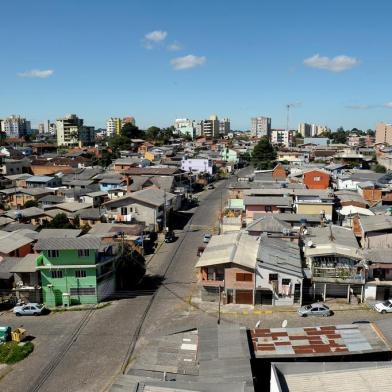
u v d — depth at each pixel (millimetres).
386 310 37312
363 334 29125
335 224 59000
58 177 97500
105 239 52969
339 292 40750
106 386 27953
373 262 39094
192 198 91188
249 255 40938
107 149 164125
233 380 24312
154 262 52281
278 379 21047
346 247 42406
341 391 20500
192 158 129750
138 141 178000
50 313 39375
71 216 67250
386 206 62500
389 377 21375
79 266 40250
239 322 36250
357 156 125938
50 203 78000
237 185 84062
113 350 32406
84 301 41094
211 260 39938
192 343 32812
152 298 41844
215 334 29531
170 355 31141
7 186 95375
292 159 139250
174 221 72250
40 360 31375
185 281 46031
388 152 130500
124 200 65562
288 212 62219
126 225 61625
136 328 35812
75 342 33781
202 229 67312
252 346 28188
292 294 39031
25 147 165500
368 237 46750
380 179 81812
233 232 51250
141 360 30719
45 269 40344
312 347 27750
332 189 75438
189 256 54250
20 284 41125
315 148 160875
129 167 109812
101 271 42031
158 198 69125
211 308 39094
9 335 34500
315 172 83438
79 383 28469
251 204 63000
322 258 40406
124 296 42594
